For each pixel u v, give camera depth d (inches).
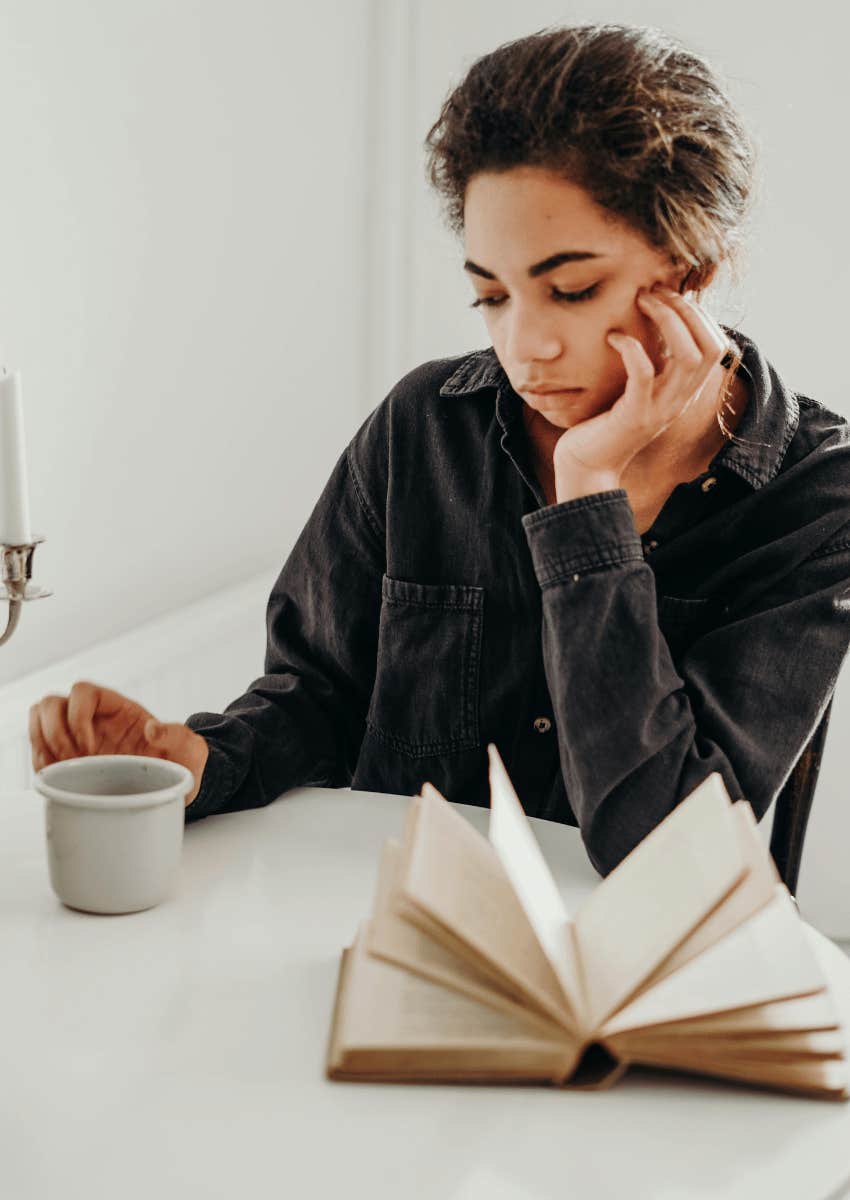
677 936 25.2
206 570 83.7
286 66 81.5
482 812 42.4
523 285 37.5
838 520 43.1
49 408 74.5
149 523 80.4
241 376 83.4
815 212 78.4
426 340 89.0
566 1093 25.7
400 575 48.6
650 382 38.3
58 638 76.9
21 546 40.1
